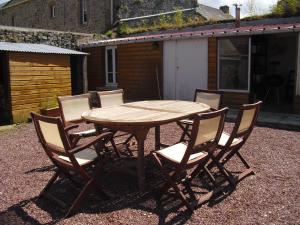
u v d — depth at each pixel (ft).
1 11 86.99
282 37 41.75
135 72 41.65
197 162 12.28
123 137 22.39
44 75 31.30
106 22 56.49
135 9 58.13
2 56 29.48
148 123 12.83
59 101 17.70
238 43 32.53
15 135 24.76
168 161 12.27
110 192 13.35
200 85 35.91
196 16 58.95
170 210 11.75
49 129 11.78
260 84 38.32
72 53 33.65
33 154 19.26
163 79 38.99
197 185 13.88
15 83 28.89
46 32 42.52
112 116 14.06
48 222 11.14
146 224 10.80
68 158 12.36
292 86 39.63
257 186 13.66
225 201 12.36
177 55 37.35
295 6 38.17
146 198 12.77
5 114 29.76
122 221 11.03
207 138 12.19
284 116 28.66
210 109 17.47
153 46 39.24
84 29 60.90
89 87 48.01
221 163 14.52
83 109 18.80
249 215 11.23
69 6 63.52
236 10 40.52
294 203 12.01
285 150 18.93
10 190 13.87
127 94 42.93
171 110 15.52
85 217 11.37
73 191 13.67
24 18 78.18
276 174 15.01
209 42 34.42
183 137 19.26
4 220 11.34
